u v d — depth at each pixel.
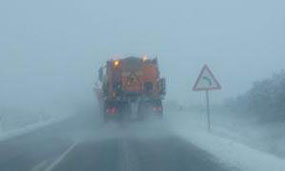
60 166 22.25
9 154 27.66
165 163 21.67
